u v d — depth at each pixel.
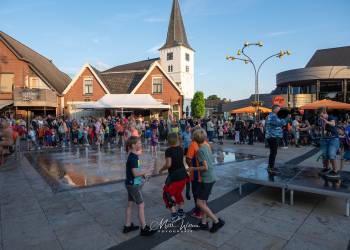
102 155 13.49
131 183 4.37
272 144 7.05
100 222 5.02
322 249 4.02
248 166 10.33
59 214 5.42
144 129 20.00
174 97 30.20
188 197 6.06
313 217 5.25
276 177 6.50
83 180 8.24
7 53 26.50
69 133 18.56
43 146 17.47
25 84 26.73
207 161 4.52
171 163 4.91
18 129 13.12
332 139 6.79
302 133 17.56
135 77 32.06
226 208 5.74
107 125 19.20
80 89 29.11
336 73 24.05
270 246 4.11
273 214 5.41
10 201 6.24
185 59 70.50
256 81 21.92
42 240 4.32
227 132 23.52
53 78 30.77
